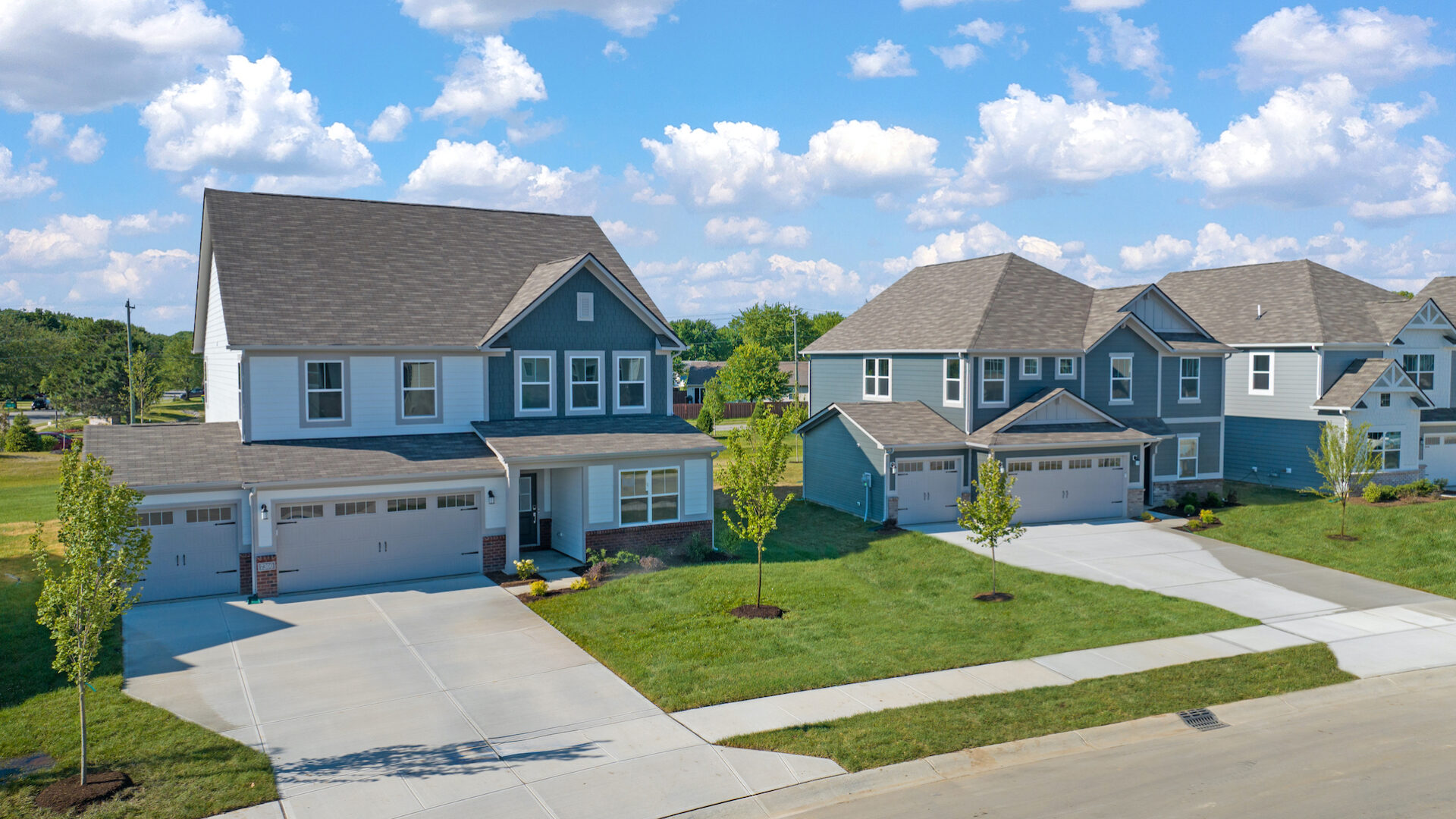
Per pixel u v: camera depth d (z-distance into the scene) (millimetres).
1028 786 12023
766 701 14750
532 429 26062
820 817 11148
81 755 11586
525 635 18359
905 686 15469
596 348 27984
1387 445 37188
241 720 13969
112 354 67625
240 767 12180
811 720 13906
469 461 23891
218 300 27500
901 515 30719
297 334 23859
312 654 17172
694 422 70938
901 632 18594
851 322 39531
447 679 15805
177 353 97688
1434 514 29453
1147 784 12070
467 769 12273
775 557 25703
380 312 25703
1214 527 29906
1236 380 39438
